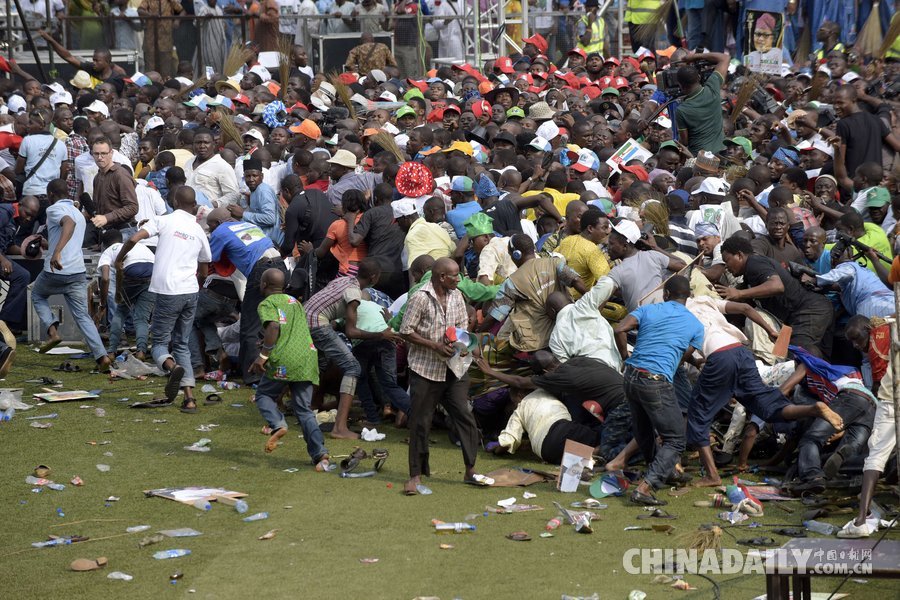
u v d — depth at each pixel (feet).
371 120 201.46
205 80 254.06
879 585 79.00
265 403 109.60
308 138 177.78
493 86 237.45
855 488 98.68
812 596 76.64
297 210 141.49
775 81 211.00
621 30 281.33
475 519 92.43
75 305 139.74
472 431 101.96
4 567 81.92
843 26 251.80
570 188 148.15
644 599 75.56
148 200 155.43
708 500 97.30
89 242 164.86
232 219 145.28
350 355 117.50
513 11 294.87
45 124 199.11
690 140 169.89
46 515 93.30
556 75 247.29
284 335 106.01
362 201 137.80
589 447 102.27
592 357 109.50
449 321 100.12
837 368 101.55
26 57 283.59
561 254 120.26
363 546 86.07
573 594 76.59
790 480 101.60
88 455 110.11
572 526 90.94
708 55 170.71
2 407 125.49
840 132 145.48
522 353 114.73
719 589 77.56
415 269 122.21
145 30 281.95
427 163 153.48
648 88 230.89
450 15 285.84
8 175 180.45
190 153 169.89
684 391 108.37
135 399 131.44
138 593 77.05
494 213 135.03
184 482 102.32
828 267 119.85
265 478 103.91
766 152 168.35
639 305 112.78
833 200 135.44
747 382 99.55
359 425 122.83
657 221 124.36
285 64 245.24
